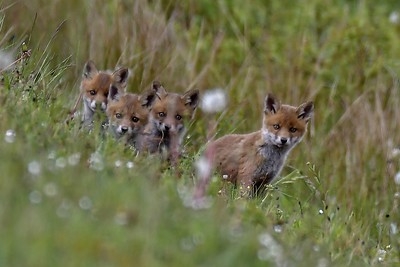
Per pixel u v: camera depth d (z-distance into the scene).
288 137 13.27
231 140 13.62
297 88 17.31
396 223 14.42
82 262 6.82
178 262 7.39
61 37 16.28
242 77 17.58
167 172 10.51
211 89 16.53
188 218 8.28
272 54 18.52
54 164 8.68
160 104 12.85
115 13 16.73
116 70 13.58
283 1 20.62
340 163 15.95
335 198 14.45
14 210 7.40
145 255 7.24
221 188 11.70
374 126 16.42
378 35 19.94
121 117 12.50
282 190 14.71
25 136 9.33
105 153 9.90
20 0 16.39
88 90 13.17
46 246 6.88
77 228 7.32
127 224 7.68
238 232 8.37
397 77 18.16
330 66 18.66
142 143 12.64
